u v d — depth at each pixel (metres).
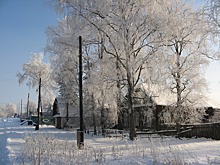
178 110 24.56
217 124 23.44
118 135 24.81
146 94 23.70
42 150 11.41
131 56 20.28
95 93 24.00
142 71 22.45
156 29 19.73
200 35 22.95
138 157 10.34
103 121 28.34
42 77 57.34
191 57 24.33
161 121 28.56
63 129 42.41
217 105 34.91
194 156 10.65
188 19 23.50
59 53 26.77
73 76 31.11
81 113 16.30
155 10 20.47
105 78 22.53
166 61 21.97
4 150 14.17
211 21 16.03
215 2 15.60
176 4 23.88
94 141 20.92
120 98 24.53
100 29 20.36
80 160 9.84
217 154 11.43
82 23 20.78
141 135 25.50
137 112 31.64
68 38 22.44
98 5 19.91
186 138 24.03
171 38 20.80
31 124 59.84
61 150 12.19
